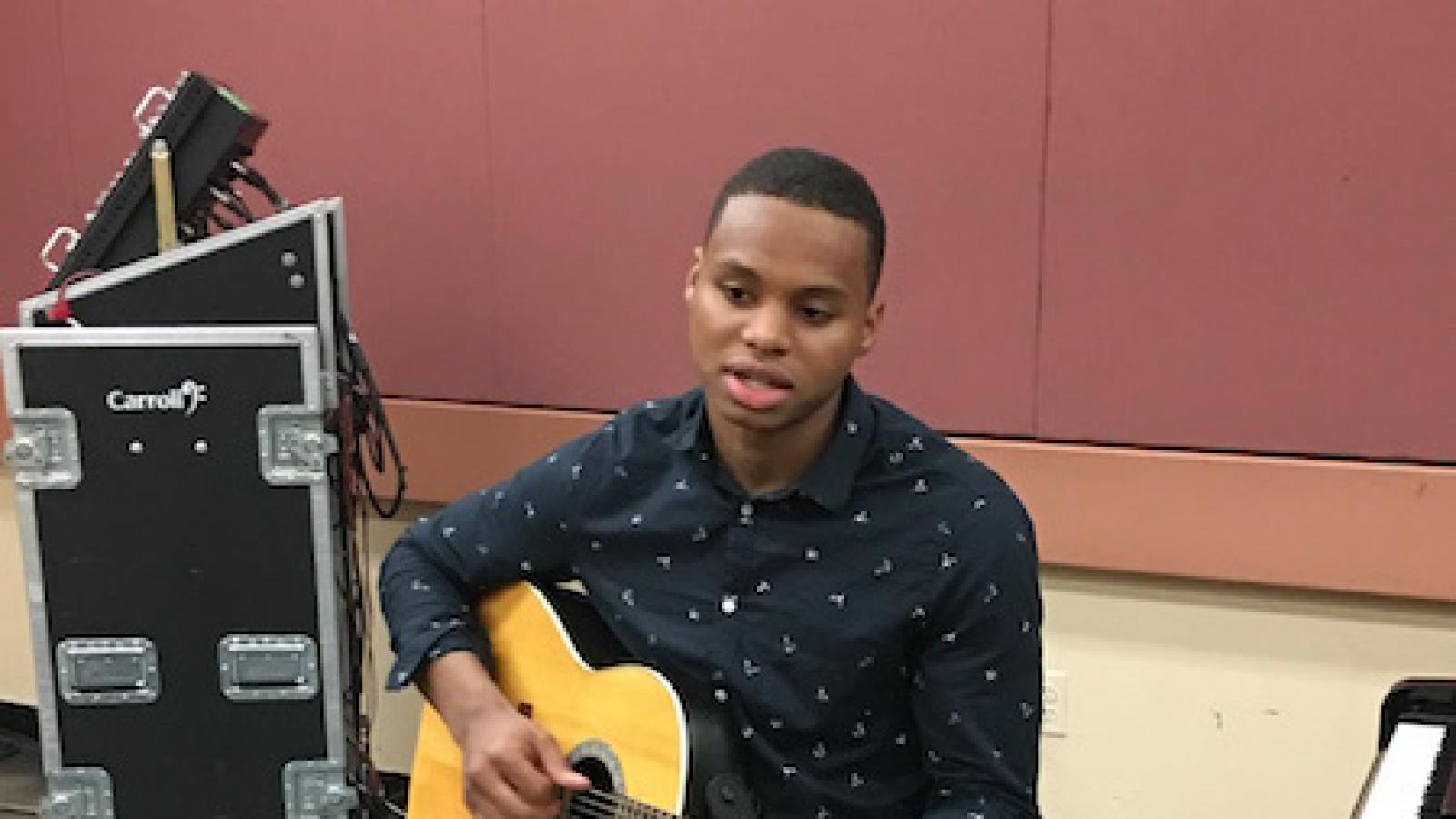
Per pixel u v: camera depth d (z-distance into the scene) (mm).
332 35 2250
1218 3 1763
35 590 1719
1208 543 1876
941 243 1957
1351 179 1749
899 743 1245
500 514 1412
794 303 1094
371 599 2320
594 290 2189
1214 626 1924
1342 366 1797
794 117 2006
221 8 2301
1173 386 1880
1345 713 1879
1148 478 1889
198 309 1713
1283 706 1909
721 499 1251
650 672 1288
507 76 2162
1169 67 1799
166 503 1702
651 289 2152
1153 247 1854
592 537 1341
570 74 2125
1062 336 1922
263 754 1782
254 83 2312
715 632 1254
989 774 1163
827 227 1082
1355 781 1886
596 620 1414
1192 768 1974
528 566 1434
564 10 2107
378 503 2082
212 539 1717
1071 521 1938
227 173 1854
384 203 2287
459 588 1476
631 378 2197
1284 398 1832
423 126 2232
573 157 2152
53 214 2488
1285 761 1922
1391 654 1843
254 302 1715
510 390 2279
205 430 1687
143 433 1683
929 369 1998
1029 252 1915
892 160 1960
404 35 2209
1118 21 1810
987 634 1158
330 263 1750
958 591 1161
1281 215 1788
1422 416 1774
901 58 1928
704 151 2072
